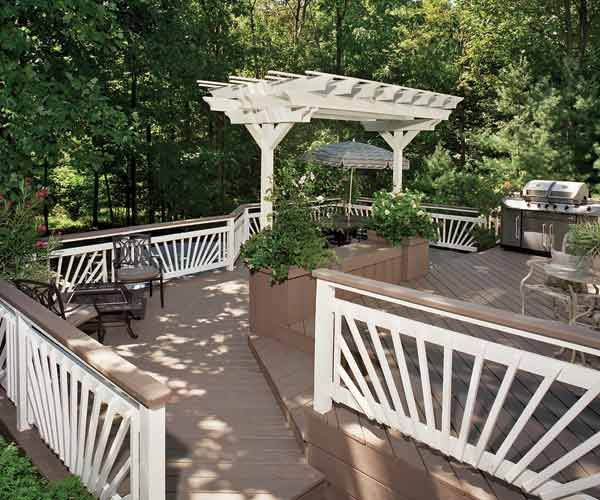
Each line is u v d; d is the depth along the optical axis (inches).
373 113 249.6
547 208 338.3
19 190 255.9
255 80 208.1
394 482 113.1
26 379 128.4
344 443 122.3
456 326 192.2
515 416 123.8
